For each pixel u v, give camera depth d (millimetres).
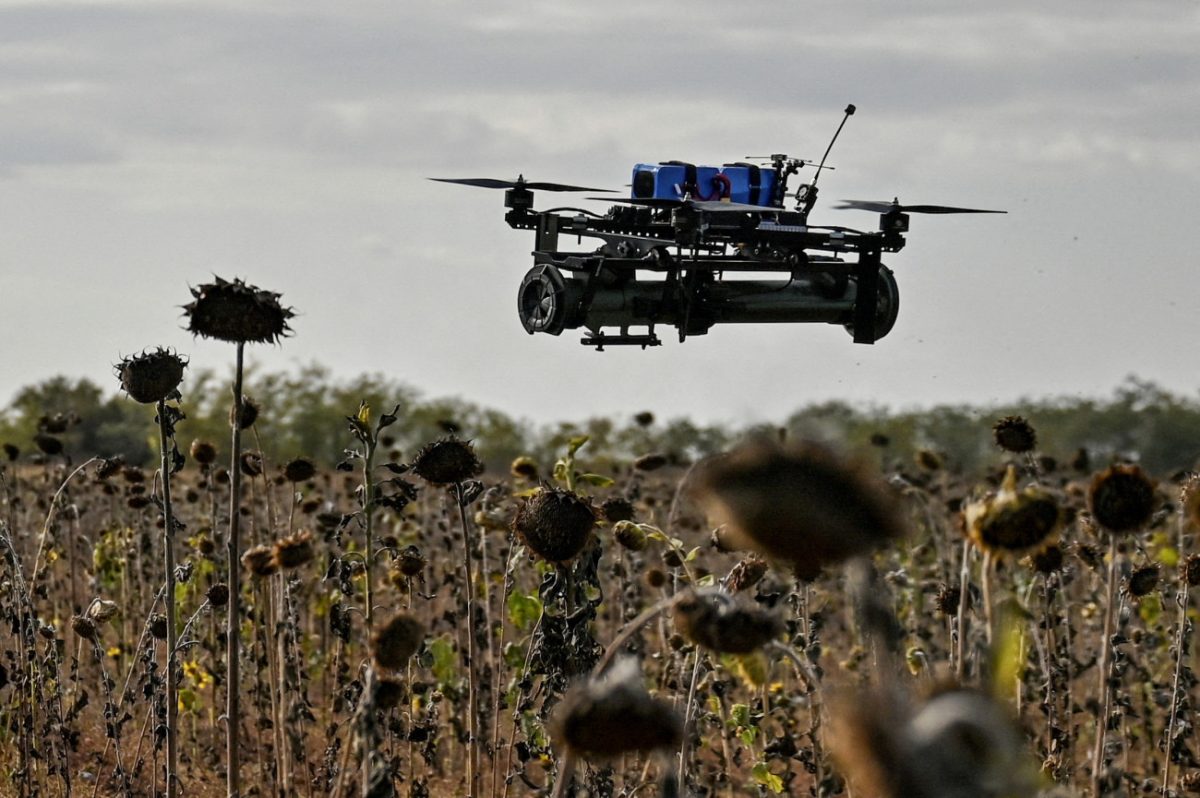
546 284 16875
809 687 10711
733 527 3125
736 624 5215
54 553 14914
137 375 8836
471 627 9523
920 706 3023
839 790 10508
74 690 13375
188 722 14969
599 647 9625
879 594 3143
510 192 17578
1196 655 14797
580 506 8727
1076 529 14281
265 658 13188
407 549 9734
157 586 15750
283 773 11633
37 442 16891
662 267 16625
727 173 18016
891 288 18031
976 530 5199
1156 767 12891
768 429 3176
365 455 8961
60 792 11984
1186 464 31219
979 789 2887
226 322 7473
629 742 4344
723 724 11859
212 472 14844
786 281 17703
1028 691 12258
